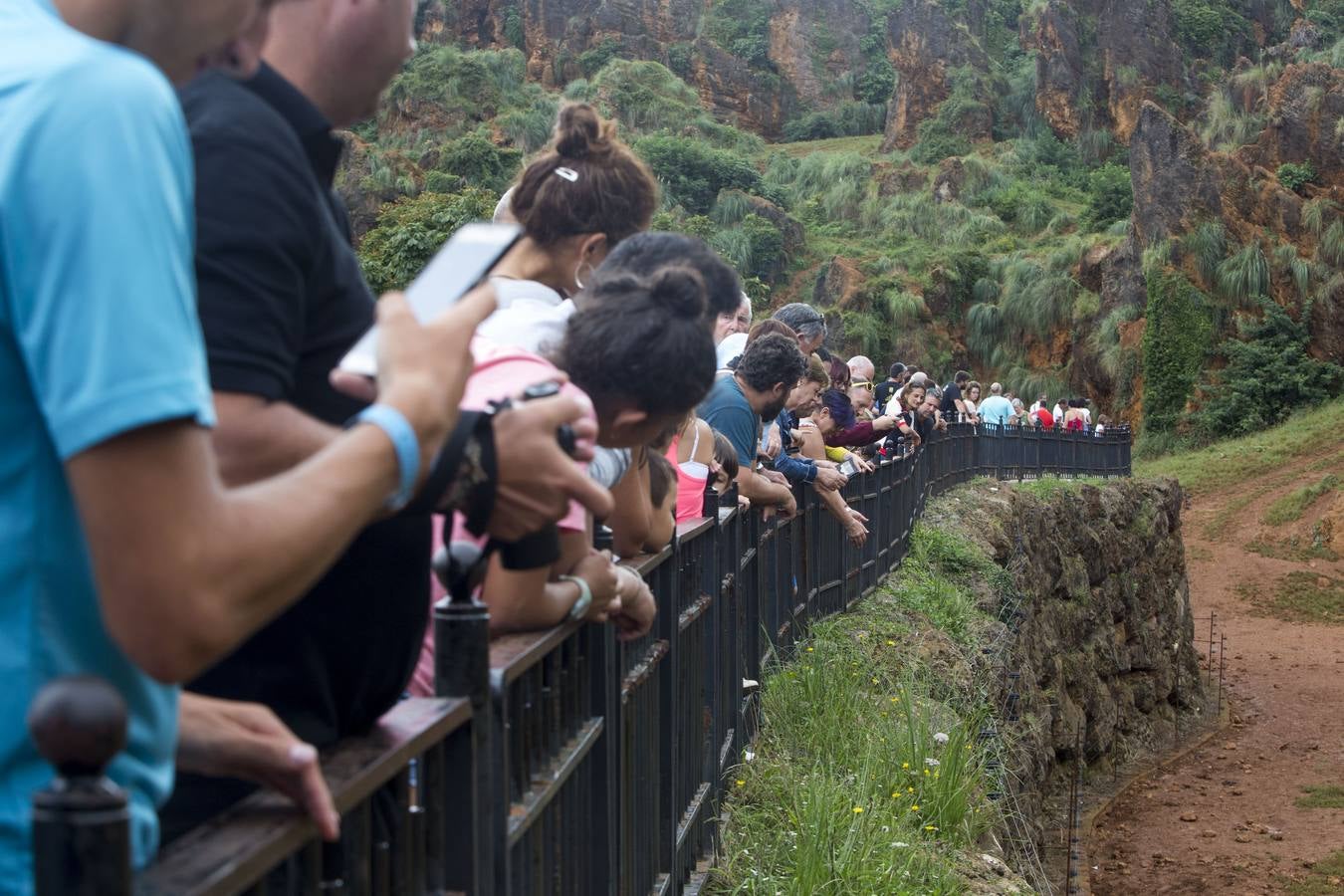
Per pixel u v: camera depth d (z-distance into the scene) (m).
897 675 9.16
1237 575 46.09
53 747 1.08
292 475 1.54
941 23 97.50
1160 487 36.44
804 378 8.23
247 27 1.89
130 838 1.14
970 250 76.88
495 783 2.28
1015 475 30.11
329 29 2.24
